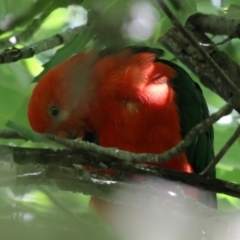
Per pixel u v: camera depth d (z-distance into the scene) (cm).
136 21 638
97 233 600
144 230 809
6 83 1084
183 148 662
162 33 680
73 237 561
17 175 630
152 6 651
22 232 483
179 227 738
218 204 1141
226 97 966
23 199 826
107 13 634
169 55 1152
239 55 1176
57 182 669
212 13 1052
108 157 673
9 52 824
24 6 890
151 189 701
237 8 987
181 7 727
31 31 911
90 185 684
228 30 984
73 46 863
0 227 479
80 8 949
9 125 561
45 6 890
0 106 1067
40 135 584
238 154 1126
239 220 680
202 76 996
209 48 1012
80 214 741
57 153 640
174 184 723
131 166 698
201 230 713
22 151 627
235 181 1186
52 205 817
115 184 693
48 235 494
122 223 849
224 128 1208
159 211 706
